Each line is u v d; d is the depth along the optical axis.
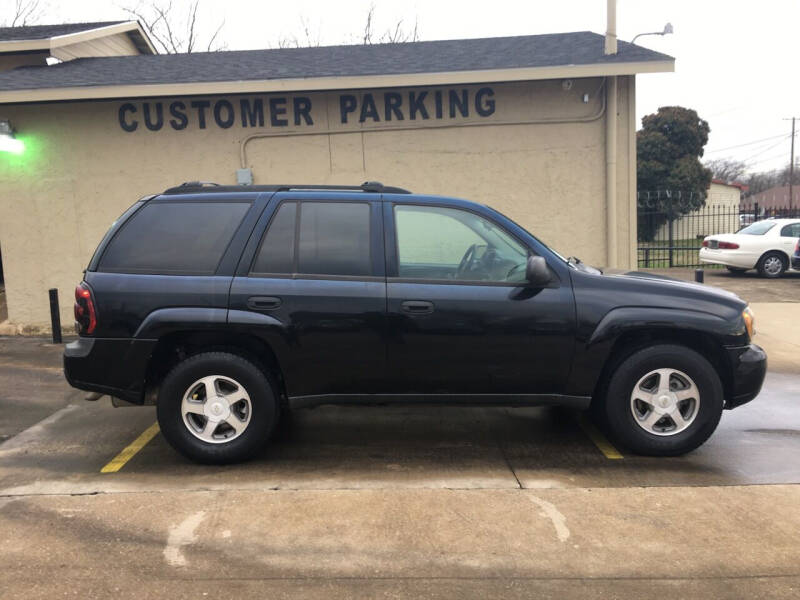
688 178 28.72
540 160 8.38
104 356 4.04
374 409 5.41
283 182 8.54
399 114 8.39
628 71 7.82
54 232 8.66
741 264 14.64
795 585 2.80
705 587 2.79
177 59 10.08
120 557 3.04
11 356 7.46
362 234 4.14
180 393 4.04
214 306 3.99
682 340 4.24
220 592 2.77
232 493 3.74
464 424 5.02
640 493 3.71
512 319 4.02
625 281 4.15
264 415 4.09
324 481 3.92
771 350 7.52
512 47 9.30
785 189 62.31
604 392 4.19
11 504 3.61
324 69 8.46
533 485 3.84
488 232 4.18
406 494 3.72
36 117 8.45
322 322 4.01
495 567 2.95
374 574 2.90
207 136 8.48
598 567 2.94
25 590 2.77
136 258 4.12
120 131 8.48
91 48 11.57
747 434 4.74
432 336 4.03
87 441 4.67
